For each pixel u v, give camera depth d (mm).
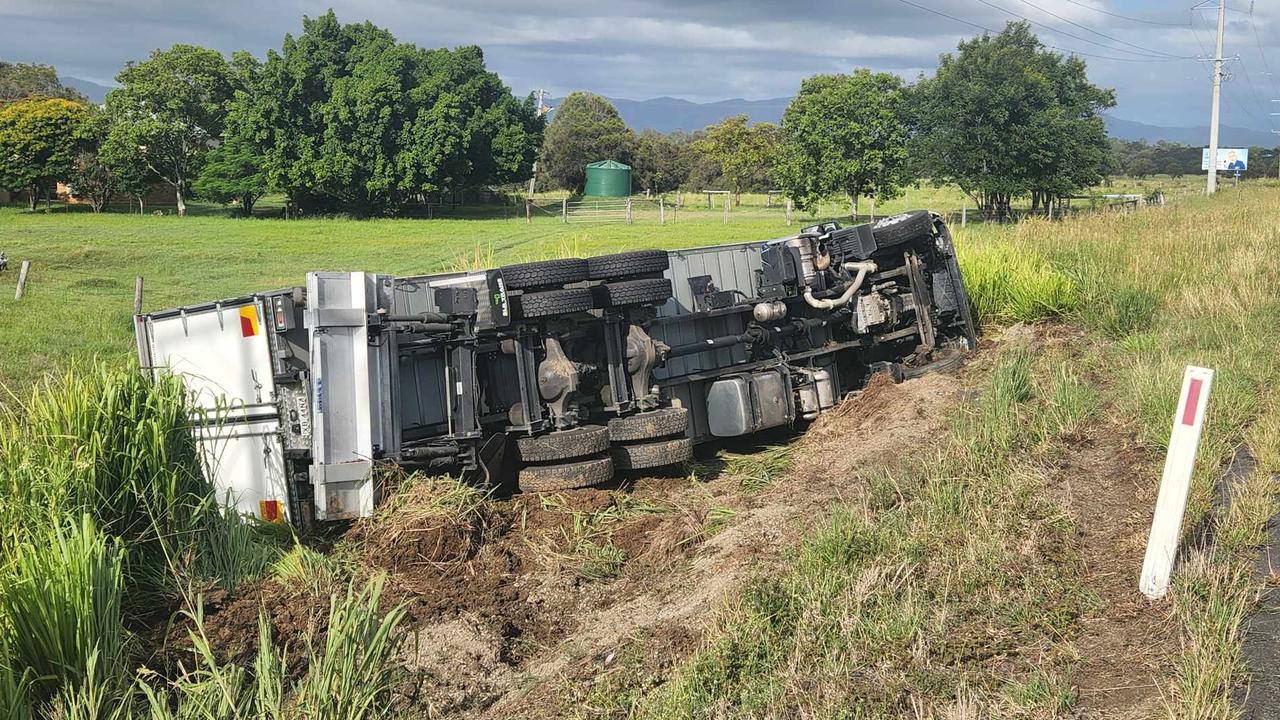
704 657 5332
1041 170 43875
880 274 12852
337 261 39875
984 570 5930
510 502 8633
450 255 40969
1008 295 15227
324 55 73500
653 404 9695
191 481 7336
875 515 7070
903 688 4895
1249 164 129875
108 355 18031
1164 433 7812
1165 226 23266
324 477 7992
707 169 110562
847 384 12742
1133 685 4777
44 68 123188
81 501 6609
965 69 44781
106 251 43062
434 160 71625
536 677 5930
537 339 9203
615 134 113562
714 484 9430
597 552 7738
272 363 8383
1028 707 4621
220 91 80312
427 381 9172
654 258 9766
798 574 6160
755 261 12281
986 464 7812
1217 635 4953
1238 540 6070
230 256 42000
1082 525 6711
